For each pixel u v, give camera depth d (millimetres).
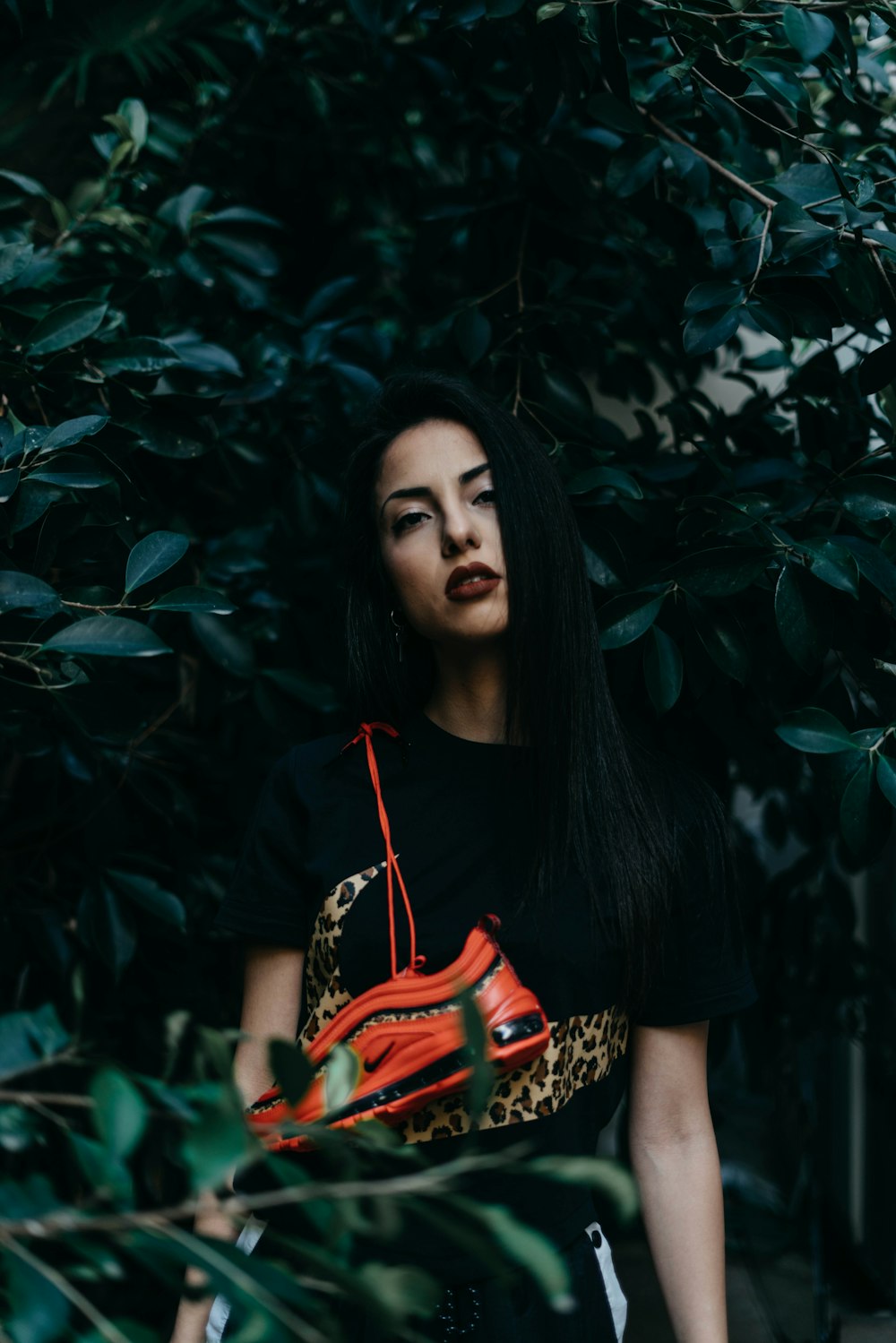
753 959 2023
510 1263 1008
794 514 1408
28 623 1172
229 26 1867
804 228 1218
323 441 1713
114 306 1525
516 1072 1059
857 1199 2621
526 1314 1019
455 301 1774
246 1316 512
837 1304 2533
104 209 1686
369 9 1559
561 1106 1077
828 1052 2830
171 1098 543
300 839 1196
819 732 1199
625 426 2707
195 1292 531
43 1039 589
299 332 1793
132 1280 1709
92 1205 508
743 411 1773
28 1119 585
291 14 1912
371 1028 1009
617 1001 1124
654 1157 1184
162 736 1766
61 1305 471
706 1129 1192
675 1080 1182
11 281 1423
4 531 1156
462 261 1868
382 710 1294
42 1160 1605
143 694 1778
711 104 1401
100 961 1672
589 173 1648
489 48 1456
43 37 1357
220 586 1666
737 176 1433
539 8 1255
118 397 1407
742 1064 3088
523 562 1136
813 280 1307
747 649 1306
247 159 2115
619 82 1264
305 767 1216
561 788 1120
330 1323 552
